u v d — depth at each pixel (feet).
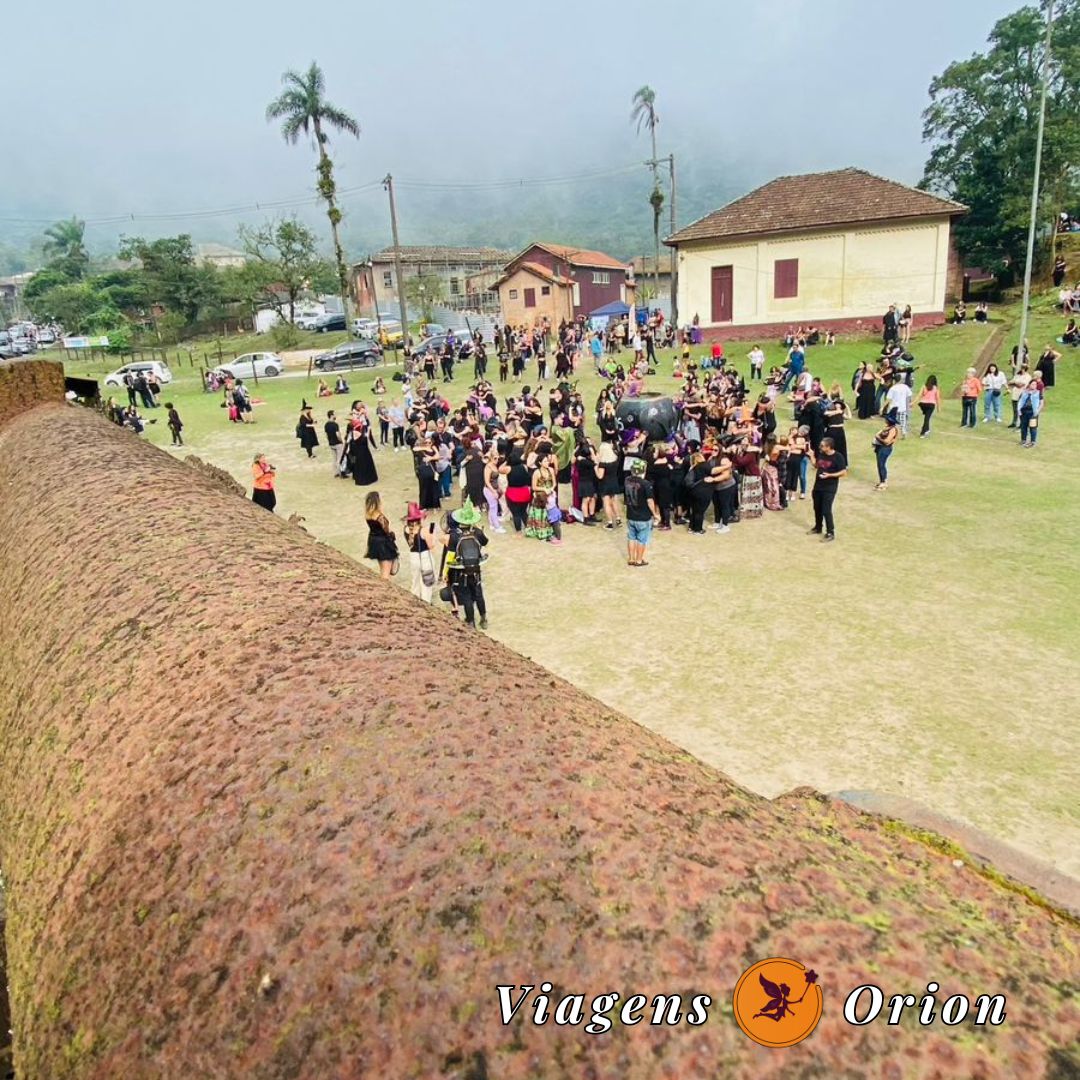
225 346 175.52
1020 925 3.44
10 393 21.86
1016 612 30.66
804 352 96.27
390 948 2.97
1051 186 126.00
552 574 37.09
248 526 8.45
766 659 27.45
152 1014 3.24
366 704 4.36
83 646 6.27
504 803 3.53
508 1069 2.58
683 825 3.49
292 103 143.95
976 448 58.75
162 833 3.92
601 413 62.95
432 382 109.19
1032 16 126.00
